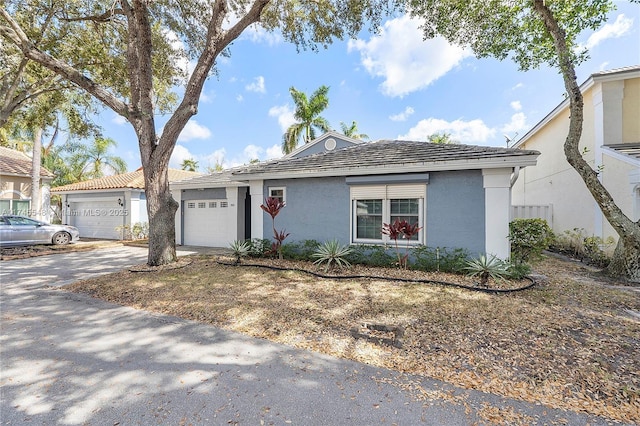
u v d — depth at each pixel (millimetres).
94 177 26078
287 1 9773
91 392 3002
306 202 9461
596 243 9281
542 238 7668
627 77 9867
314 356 3688
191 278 7387
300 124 25766
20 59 11180
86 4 10156
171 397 2912
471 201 7445
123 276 7777
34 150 18125
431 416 2605
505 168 7070
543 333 4098
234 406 2771
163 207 8992
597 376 3119
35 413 2705
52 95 13375
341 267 7926
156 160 8828
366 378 3201
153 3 9906
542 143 14414
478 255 7340
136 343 4078
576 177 11422
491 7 8070
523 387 2984
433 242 7828
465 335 4098
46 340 4191
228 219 13516
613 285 6652
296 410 2709
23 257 11289
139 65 8766
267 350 3852
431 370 3322
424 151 8484
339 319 4746
